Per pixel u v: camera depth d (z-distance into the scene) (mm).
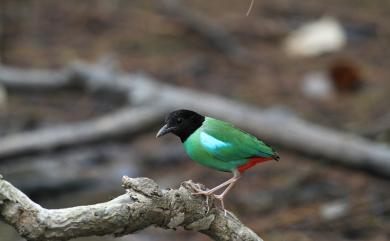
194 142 7359
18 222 5449
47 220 5480
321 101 14781
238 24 18203
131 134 11906
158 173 12555
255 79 15727
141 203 5738
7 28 17422
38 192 11758
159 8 18922
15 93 14141
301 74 15977
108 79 13125
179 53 16859
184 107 12148
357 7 19578
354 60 16562
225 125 7375
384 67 16297
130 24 18188
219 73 15992
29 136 11555
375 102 14609
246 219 11109
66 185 11914
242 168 7395
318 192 11914
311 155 11570
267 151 7281
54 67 15703
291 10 19109
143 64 16109
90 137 11602
